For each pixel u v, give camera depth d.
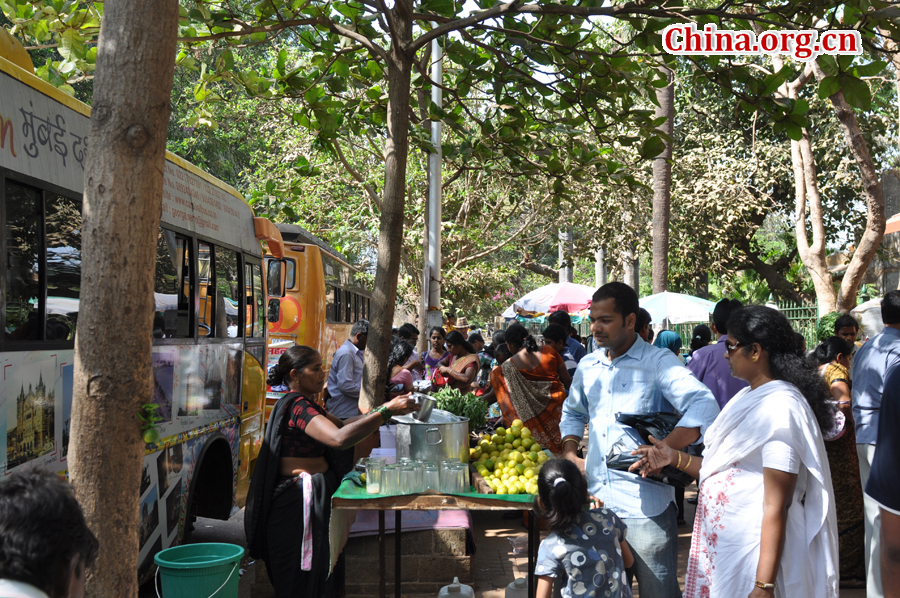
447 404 6.42
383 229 5.79
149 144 2.46
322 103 6.86
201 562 4.05
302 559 4.29
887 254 15.66
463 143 7.61
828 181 20.48
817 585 2.89
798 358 3.11
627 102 6.49
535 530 4.53
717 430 3.15
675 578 3.70
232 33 5.81
